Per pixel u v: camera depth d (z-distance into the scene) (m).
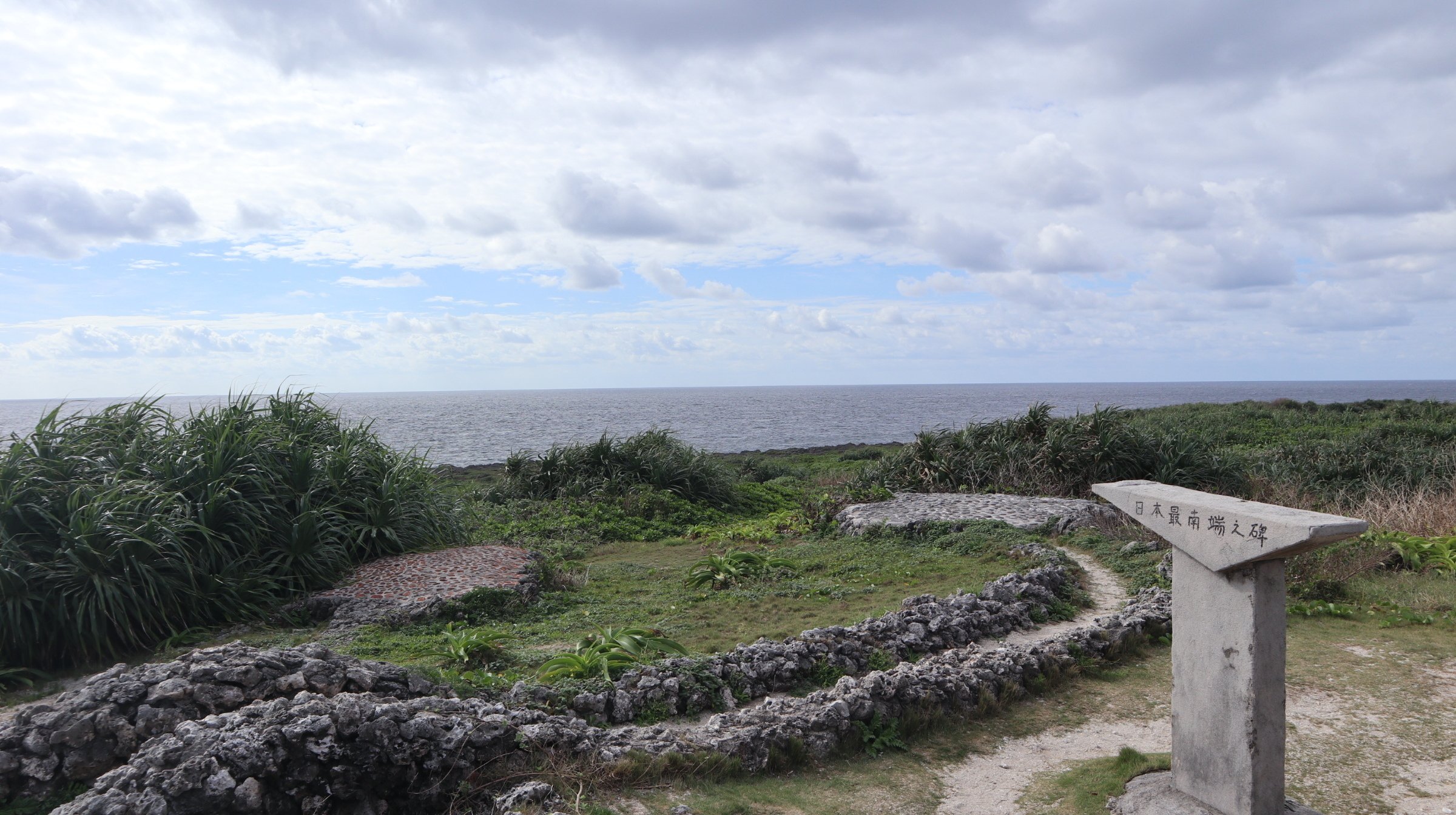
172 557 8.12
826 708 5.09
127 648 7.60
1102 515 12.52
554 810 3.93
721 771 4.54
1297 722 5.43
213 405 10.88
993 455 16.11
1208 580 4.02
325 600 8.81
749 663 5.98
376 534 10.45
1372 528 10.76
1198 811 3.98
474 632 7.79
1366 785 4.55
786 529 14.12
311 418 11.79
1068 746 5.29
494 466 26.17
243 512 9.02
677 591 9.70
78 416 9.52
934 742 5.28
